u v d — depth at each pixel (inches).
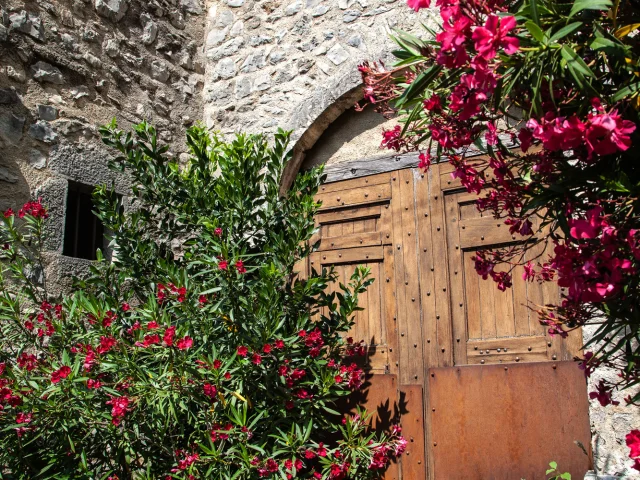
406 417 153.5
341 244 173.6
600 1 66.4
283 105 186.5
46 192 153.2
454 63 72.6
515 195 85.8
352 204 173.5
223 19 204.4
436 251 158.7
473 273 153.4
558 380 136.1
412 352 157.1
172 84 193.3
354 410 154.6
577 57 68.3
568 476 124.6
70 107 162.9
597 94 70.0
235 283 132.2
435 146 165.2
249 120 191.9
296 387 138.6
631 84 70.9
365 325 166.1
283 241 142.3
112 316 135.9
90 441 125.0
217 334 135.1
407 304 160.4
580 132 66.7
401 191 166.9
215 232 133.1
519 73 73.2
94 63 170.1
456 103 76.9
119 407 112.7
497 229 151.6
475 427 144.5
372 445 136.3
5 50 150.5
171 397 117.3
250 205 147.8
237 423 122.5
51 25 161.2
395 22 173.6
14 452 118.0
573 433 132.2
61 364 123.8
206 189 151.0
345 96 175.8
